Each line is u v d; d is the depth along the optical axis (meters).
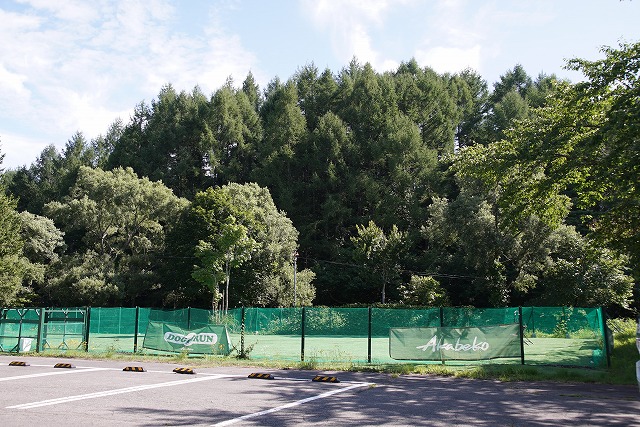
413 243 57.12
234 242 39.34
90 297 50.72
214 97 76.31
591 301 39.91
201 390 11.35
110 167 74.19
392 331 16.92
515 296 48.81
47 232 54.88
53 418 7.96
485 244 45.09
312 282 57.66
